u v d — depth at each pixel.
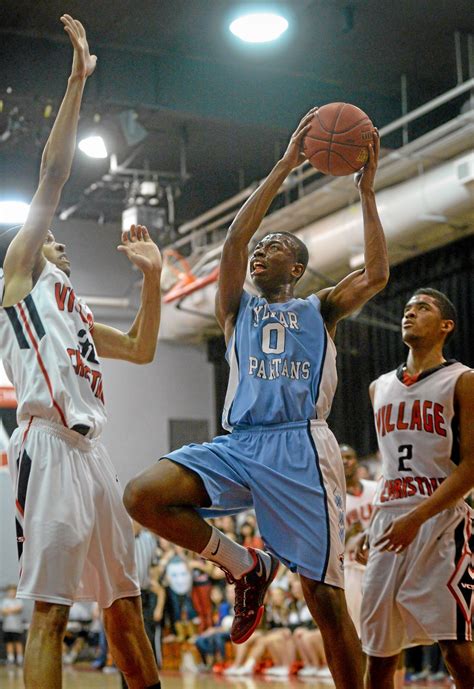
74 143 3.52
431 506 3.87
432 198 11.16
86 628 14.84
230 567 3.50
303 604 11.20
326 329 3.64
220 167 14.58
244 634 3.52
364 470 11.83
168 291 15.16
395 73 11.85
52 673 3.23
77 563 3.38
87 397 3.58
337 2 10.17
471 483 3.91
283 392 3.48
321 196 12.37
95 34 10.95
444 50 11.30
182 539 3.40
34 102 11.23
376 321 13.43
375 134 3.61
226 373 17.42
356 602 6.69
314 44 11.12
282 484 3.41
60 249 3.84
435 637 3.97
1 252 3.84
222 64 11.60
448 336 4.35
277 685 9.43
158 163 14.29
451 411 4.12
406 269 13.70
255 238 13.60
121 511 3.64
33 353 3.51
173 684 9.95
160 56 11.36
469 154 10.66
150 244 4.17
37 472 3.41
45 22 10.75
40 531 3.35
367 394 14.34
